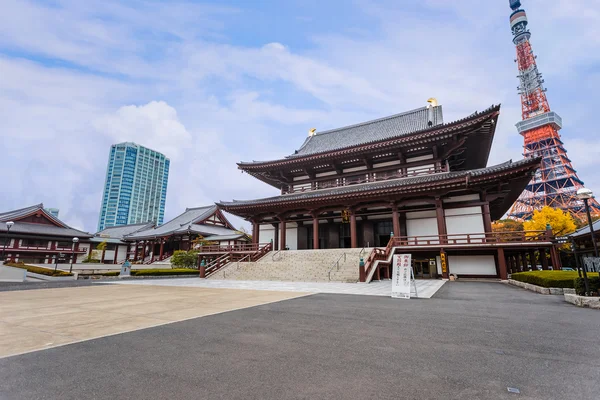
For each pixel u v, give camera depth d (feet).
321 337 22.16
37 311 34.09
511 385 13.67
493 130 98.48
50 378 14.85
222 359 17.51
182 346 20.11
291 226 128.88
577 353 18.22
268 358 17.62
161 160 558.56
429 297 44.88
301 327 25.36
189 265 134.00
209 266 104.78
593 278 39.91
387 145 106.63
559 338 21.63
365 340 21.30
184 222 214.07
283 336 22.49
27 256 178.91
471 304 37.96
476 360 17.04
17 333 23.94
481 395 12.67
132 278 95.61
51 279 97.55
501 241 83.10
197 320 28.43
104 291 56.03
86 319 29.30
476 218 92.43
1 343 21.08
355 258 86.99
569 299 39.50
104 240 213.87
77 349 19.60
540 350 18.85
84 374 15.34
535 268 93.66
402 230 103.60
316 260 92.53
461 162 123.24
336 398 12.52
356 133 148.15
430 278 91.86
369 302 39.68
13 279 94.58
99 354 18.54
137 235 214.48
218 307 36.01
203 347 19.86
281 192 139.54
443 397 12.51
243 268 95.04
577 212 255.50
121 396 12.86
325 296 45.98
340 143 143.74
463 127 94.12
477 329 24.44
